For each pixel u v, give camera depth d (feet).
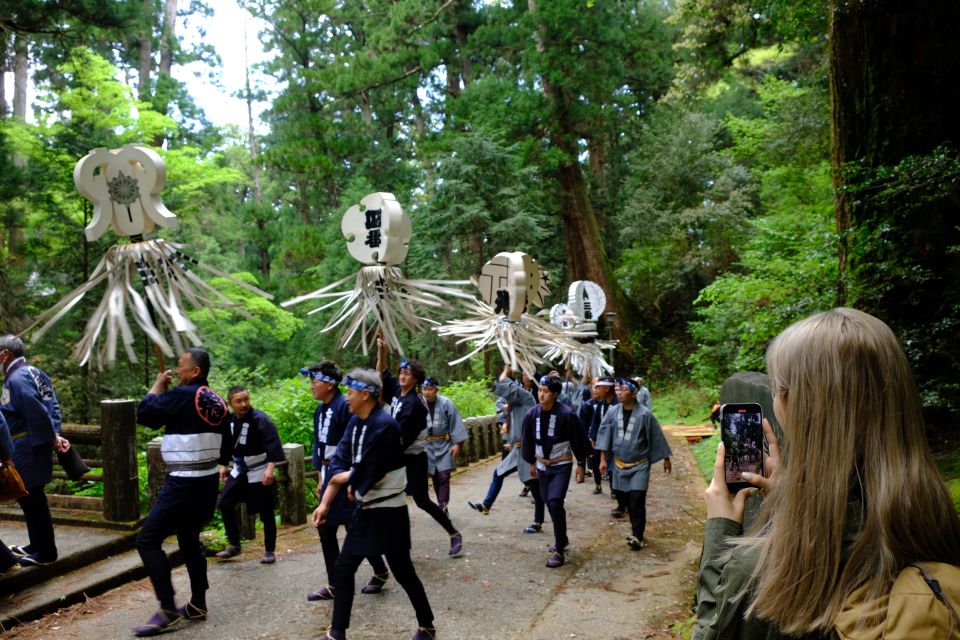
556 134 78.38
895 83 26.86
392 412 20.89
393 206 16.60
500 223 70.23
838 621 3.50
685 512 29.14
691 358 61.77
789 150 61.16
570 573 20.16
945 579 3.38
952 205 25.68
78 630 15.47
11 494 15.80
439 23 84.79
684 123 87.86
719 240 82.94
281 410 35.50
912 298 25.72
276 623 15.98
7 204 42.16
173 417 15.48
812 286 29.81
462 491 34.19
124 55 89.15
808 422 3.73
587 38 75.56
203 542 22.07
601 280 83.10
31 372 17.31
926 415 24.75
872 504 3.54
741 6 43.37
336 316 17.40
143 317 14.05
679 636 14.82
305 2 92.99
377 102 101.86
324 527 17.61
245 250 116.16
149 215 14.60
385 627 15.81
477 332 19.66
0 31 38.45
